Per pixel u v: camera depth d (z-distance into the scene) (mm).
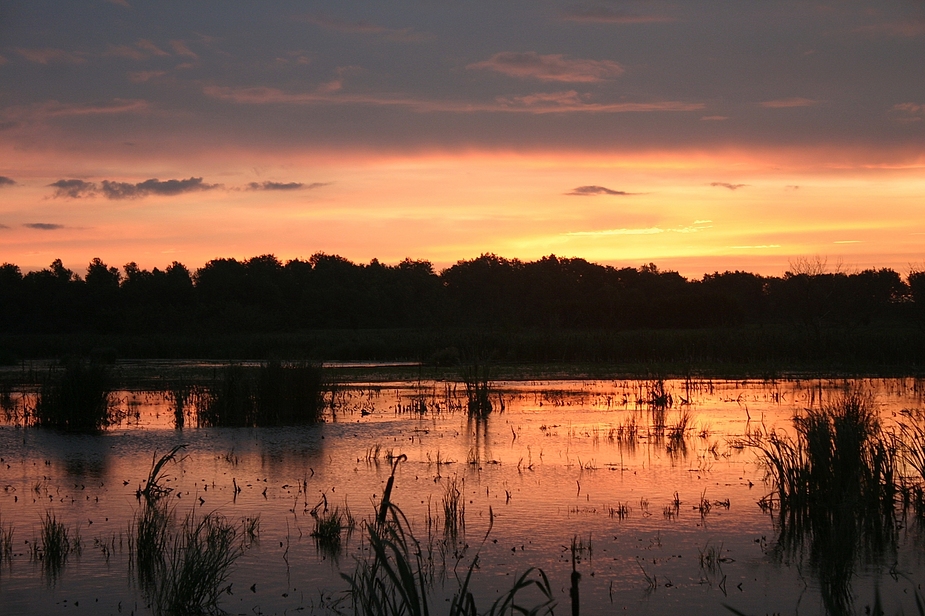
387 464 15711
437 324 85000
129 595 8836
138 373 39781
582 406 25188
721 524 11406
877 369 37812
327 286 108438
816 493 11391
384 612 6465
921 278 52312
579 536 10836
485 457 16391
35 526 11383
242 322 86812
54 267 108688
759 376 34812
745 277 116625
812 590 8930
